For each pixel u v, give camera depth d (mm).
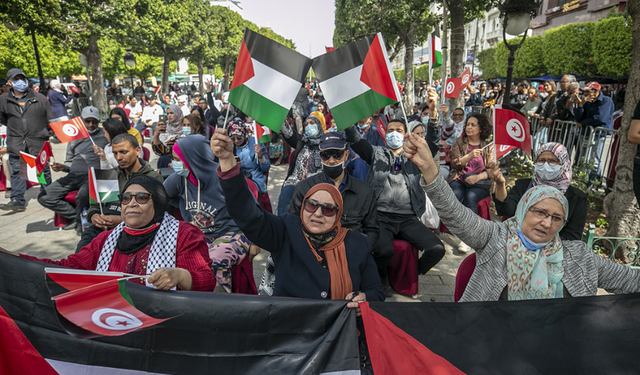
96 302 1808
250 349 1966
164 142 6125
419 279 4844
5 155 8055
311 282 2334
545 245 2352
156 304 1934
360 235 2471
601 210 6727
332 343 1959
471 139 5207
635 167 3465
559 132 8492
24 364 2027
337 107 2506
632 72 4859
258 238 2291
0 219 6594
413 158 2287
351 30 27219
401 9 20141
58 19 15625
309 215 2293
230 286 3422
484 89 16875
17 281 2029
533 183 3217
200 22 39094
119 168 3732
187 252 2340
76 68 34250
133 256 2307
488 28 50125
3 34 22812
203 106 12664
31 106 6965
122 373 1984
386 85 2459
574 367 1947
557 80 22297
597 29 18359
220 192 3547
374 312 2006
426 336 1978
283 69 2422
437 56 7578
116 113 6555
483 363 1957
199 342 1958
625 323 1995
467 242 2438
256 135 5133
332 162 3604
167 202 2410
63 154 12086
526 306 2041
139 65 46688
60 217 5516
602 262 2375
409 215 4477
